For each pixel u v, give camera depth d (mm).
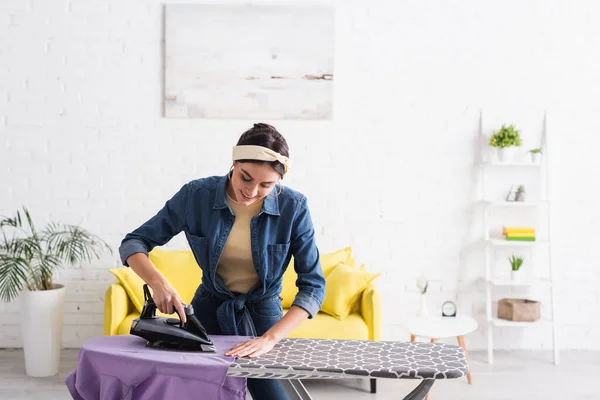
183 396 1826
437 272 4184
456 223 4172
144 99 4043
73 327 4094
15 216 4047
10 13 3959
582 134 4152
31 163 4035
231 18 4000
